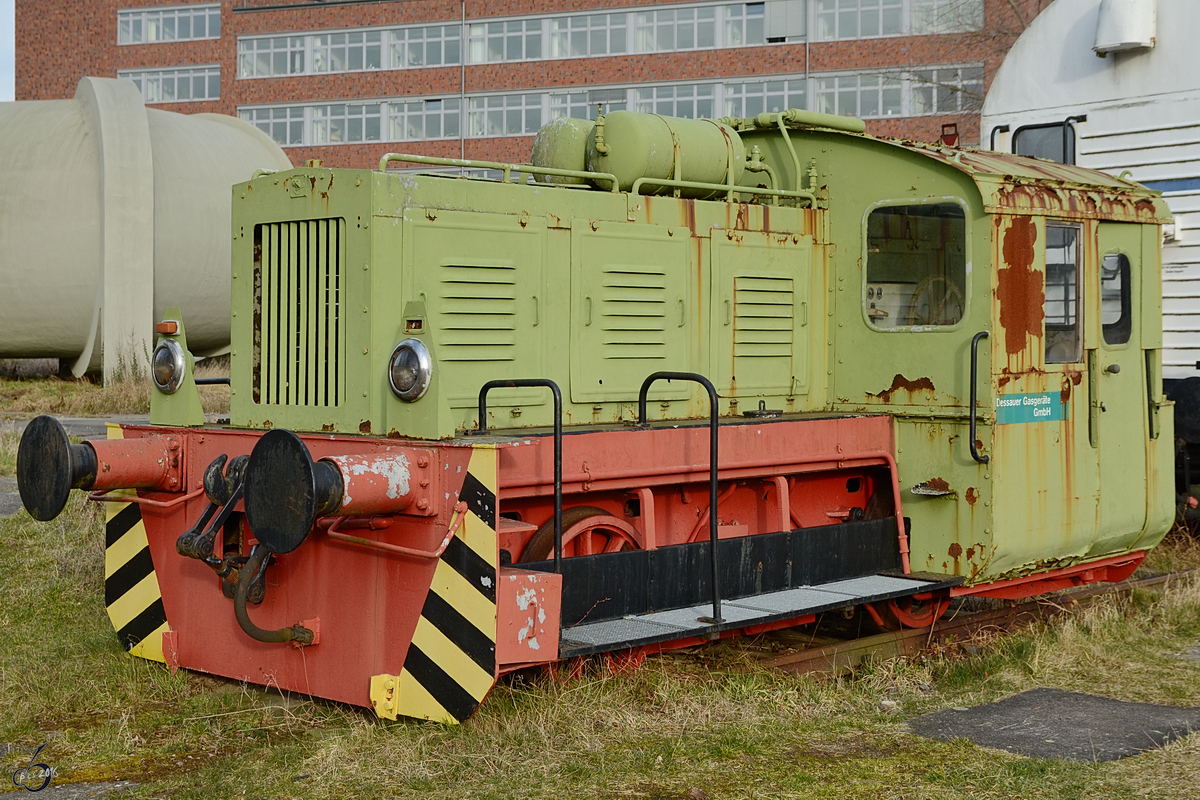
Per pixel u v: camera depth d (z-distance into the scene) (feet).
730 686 18.38
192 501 18.58
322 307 17.74
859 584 21.09
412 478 15.65
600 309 19.97
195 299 72.59
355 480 15.03
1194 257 29.30
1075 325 23.76
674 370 21.07
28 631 21.85
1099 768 15.70
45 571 26.03
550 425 19.31
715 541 17.90
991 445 21.36
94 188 68.49
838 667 20.76
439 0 142.72
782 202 23.62
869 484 23.70
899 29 125.90
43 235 67.92
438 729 15.66
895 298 22.70
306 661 17.16
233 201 19.03
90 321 69.87
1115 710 18.94
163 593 19.24
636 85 135.85
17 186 68.03
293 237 18.15
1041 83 31.81
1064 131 31.24
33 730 16.52
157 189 70.13
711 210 21.63
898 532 22.41
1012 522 21.91
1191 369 29.73
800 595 20.01
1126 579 27.55
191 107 155.74
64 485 17.47
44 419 17.74
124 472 18.12
